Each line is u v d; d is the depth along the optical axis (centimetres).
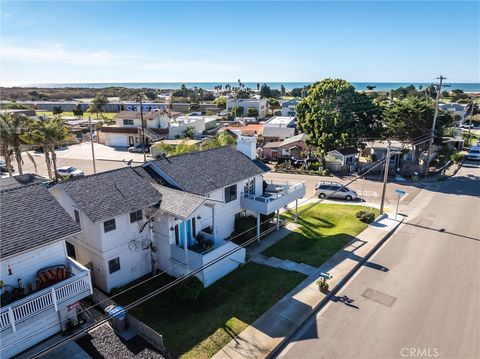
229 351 1670
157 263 2406
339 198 3956
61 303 1652
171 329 1819
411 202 3884
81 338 1736
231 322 1878
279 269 2448
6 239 1569
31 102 14412
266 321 1892
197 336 1767
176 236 2366
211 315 1939
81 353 1641
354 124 5056
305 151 5697
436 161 5588
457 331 1848
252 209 2864
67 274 1817
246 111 11594
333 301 2108
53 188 2184
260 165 3197
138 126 6950
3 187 2862
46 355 1625
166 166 2627
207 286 2236
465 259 2628
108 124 8225
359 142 5409
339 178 4816
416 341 1773
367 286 2270
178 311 1975
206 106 13400
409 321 1925
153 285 2216
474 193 4228
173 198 2273
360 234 3022
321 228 3155
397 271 2458
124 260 2209
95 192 2136
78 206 2006
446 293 2191
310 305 2034
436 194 4178
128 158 5869
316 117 5047
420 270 2470
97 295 2111
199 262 2194
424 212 3581
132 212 2202
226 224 2856
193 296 2045
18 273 1642
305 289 2200
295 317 1928
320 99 5197
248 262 2548
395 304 2078
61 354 1634
